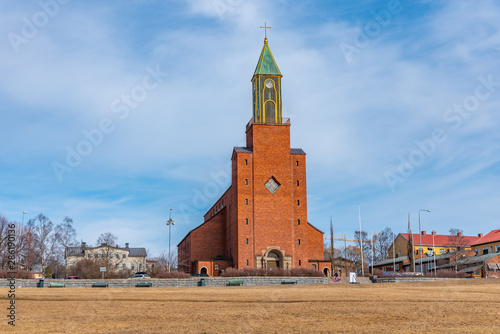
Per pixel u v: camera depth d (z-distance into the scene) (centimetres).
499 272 10200
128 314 3297
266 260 9519
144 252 15225
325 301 3956
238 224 9556
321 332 2602
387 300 4006
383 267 14225
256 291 5128
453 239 12675
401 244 14988
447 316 3098
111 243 11581
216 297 4362
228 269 8288
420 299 4072
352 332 2595
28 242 9994
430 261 11900
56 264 10738
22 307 3688
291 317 3102
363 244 15950
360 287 5822
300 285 6456
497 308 3466
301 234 9812
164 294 4731
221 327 2769
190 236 10619
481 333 2541
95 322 2970
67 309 3569
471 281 6675
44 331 2681
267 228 9625
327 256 14700
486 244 11988
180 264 11250
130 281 6281
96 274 9100
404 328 2692
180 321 2981
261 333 2592
